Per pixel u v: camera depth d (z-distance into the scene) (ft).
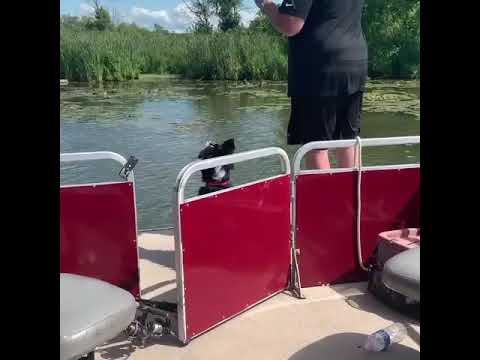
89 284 6.69
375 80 65.57
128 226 9.41
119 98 50.47
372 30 67.10
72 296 6.36
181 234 8.14
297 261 10.28
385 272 7.21
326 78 10.55
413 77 66.85
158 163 26.02
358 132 11.62
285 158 9.82
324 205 10.23
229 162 8.66
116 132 33.63
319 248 10.39
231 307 9.28
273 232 9.86
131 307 6.48
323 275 10.54
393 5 65.92
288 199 10.03
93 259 9.25
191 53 68.28
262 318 9.38
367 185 10.45
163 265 11.62
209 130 34.19
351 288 10.53
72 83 63.98
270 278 10.00
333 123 11.05
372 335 8.33
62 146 29.91
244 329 9.03
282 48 67.15
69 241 9.01
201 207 8.39
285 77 65.92
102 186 9.09
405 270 6.96
